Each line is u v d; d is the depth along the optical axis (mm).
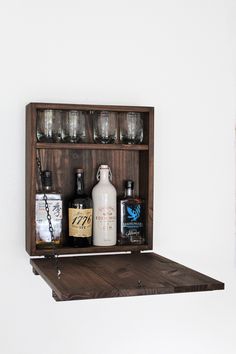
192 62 2135
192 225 2146
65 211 1979
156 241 2109
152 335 2096
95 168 2014
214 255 2172
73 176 1990
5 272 1942
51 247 1893
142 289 1435
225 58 2168
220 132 2168
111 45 2047
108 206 1947
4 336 1939
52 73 1986
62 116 1925
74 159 1992
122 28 2059
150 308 2094
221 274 2180
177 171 2127
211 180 2162
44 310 1976
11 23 1942
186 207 2139
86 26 2020
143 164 2014
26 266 1958
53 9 1983
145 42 2084
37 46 1969
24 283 1957
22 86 1956
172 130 2117
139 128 1979
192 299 2141
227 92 2172
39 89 1973
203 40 2145
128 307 2068
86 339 2021
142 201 2004
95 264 1795
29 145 1859
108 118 1945
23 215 1957
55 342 1988
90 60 2025
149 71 2090
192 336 2145
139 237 2000
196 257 2152
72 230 1924
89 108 1912
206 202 2158
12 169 1947
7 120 1941
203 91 2148
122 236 1986
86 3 2018
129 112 1971
